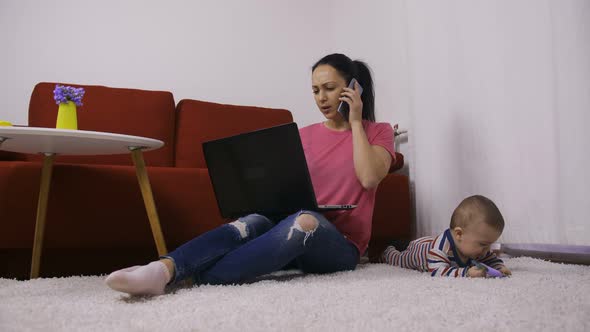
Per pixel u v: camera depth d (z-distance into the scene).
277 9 3.22
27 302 0.92
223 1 3.10
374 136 1.50
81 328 0.70
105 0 2.85
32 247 1.60
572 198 1.40
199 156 2.50
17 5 2.69
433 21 2.00
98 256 1.79
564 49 1.43
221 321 0.72
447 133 1.91
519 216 1.59
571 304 0.81
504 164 1.65
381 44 2.68
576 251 1.55
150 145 1.50
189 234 1.81
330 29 3.34
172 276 1.02
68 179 1.64
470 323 0.69
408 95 2.24
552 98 1.47
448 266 1.31
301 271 1.40
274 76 3.16
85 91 2.40
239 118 2.64
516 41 1.61
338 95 1.46
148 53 2.90
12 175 1.59
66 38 2.76
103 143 1.42
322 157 1.50
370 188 1.43
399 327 0.68
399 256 1.64
